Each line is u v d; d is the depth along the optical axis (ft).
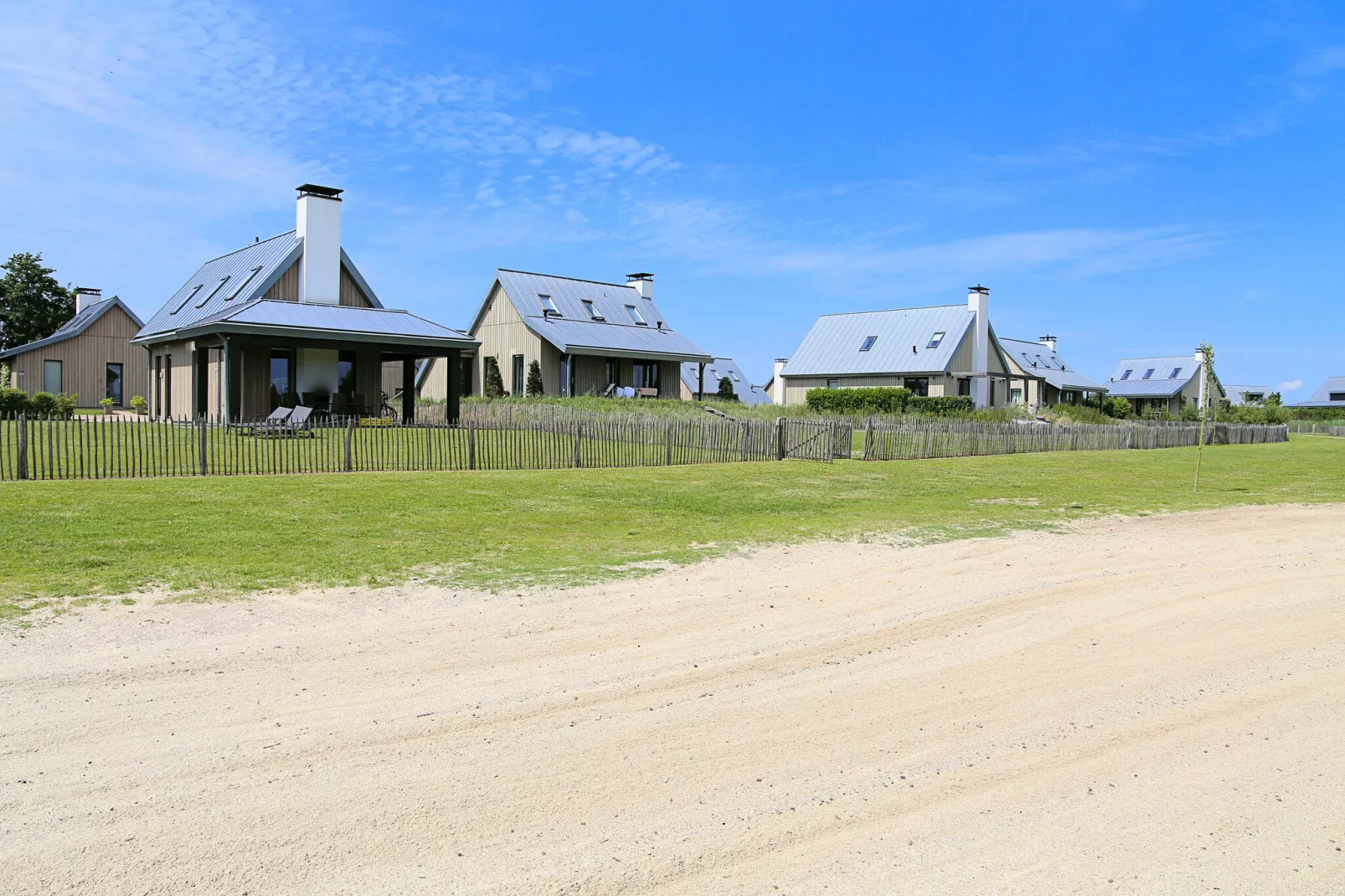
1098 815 13.42
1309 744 16.10
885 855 12.17
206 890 10.82
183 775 13.73
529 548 31.50
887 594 26.76
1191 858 12.25
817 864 11.89
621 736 15.79
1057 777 14.62
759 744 15.65
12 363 113.80
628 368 125.80
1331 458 97.04
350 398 82.53
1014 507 47.62
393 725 15.89
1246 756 15.53
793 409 126.72
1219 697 18.43
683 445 64.64
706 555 31.73
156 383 96.84
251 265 94.22
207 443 59.26
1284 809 13.67
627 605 24.58
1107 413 184.44
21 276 147.95
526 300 123.75
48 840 11.82
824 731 16.28
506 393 123.85
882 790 14.02
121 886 10.84
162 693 16.97
